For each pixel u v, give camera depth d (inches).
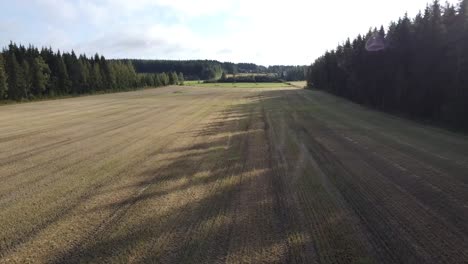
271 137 603.8
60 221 252.5
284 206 273.9
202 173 373.1
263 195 300.2
